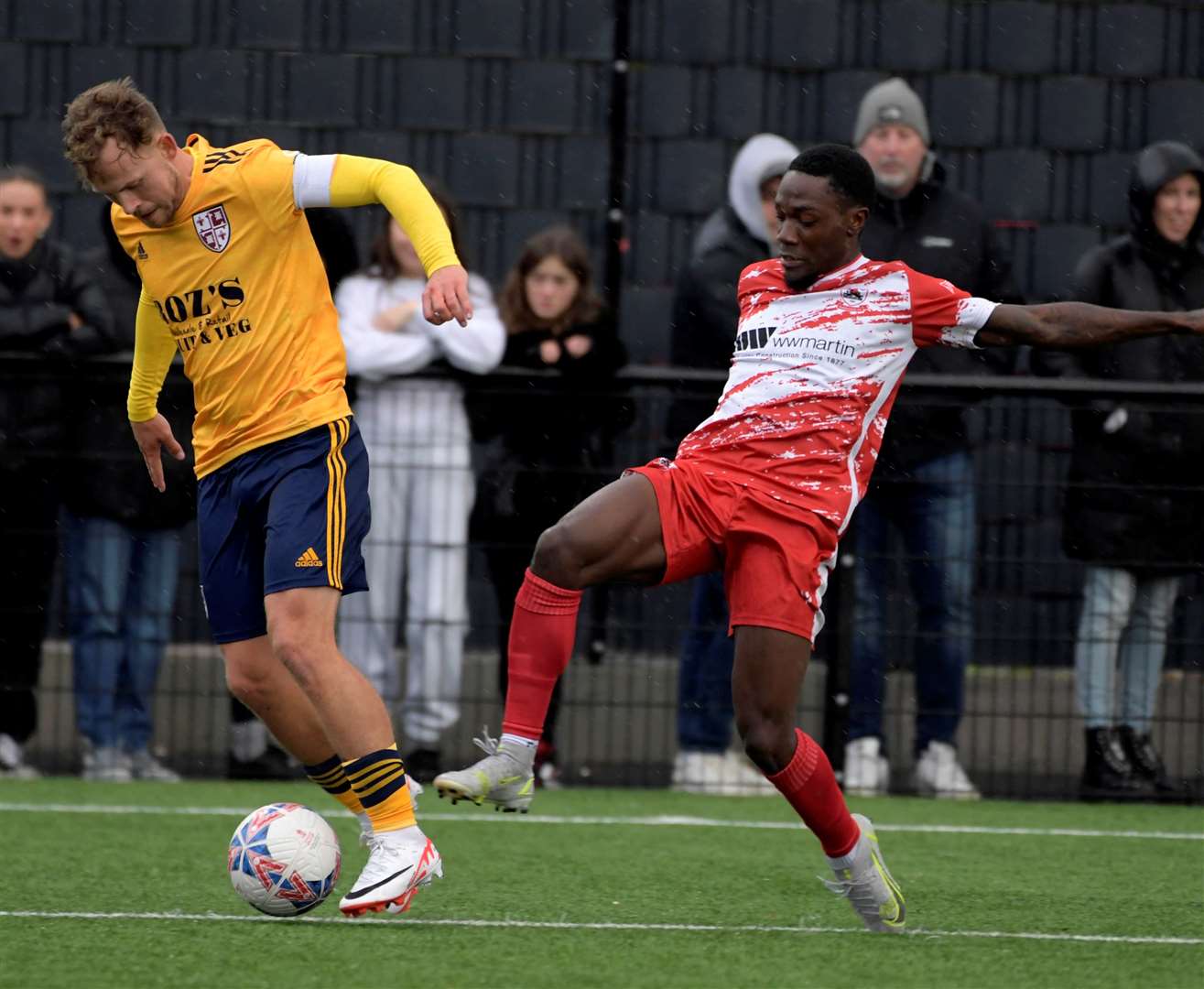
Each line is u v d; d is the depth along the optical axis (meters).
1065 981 12.57
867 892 14.57
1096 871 19.05
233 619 15.53
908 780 25.55
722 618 24.97
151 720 25.22
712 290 25.20
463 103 31.55
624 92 27.42
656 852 19.88
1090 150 30.83
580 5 31.61
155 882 17.03
